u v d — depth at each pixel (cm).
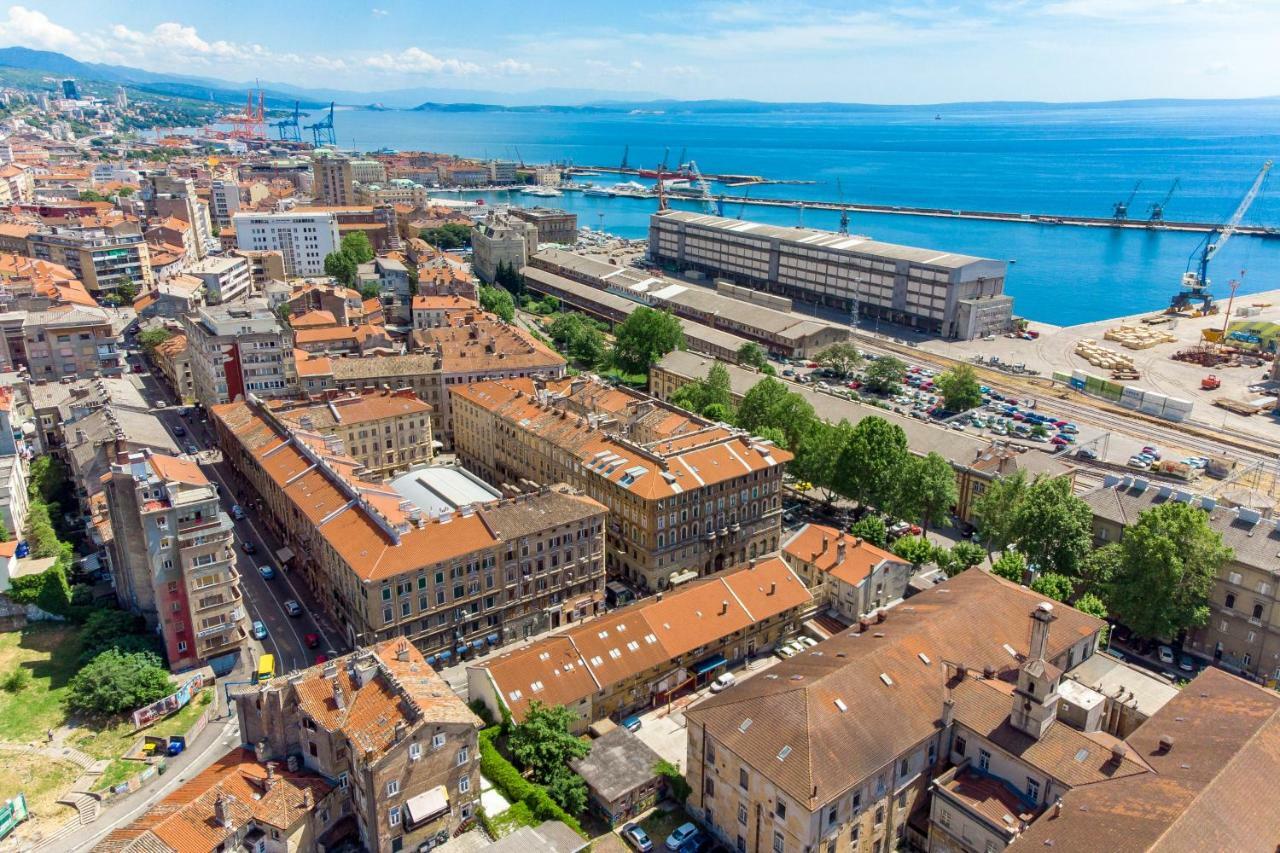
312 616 15925
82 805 11262
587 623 13625
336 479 16500
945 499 18350
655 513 16688
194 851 9275
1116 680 12456
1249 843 8506
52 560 15750
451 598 14675
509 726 12019
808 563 16400
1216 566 14425
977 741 10612
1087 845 8544
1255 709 10219
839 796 9625
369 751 9900
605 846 10200
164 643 14062
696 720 10962
